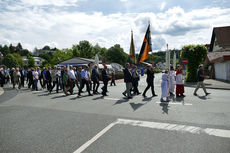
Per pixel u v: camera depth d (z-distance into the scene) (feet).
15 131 14.92
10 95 36.06
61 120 17.92
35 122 17.37
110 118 18.33
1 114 20.63
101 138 13.17
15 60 290.76
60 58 222.69
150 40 43.11
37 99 30.89
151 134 13.78
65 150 11.35
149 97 31.42
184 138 12.92
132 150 11.18
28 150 11.46
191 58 62.90
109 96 33.30
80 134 14.02
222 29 92.17
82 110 22.13
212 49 105.19
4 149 11.65
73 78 36.70
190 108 22.21
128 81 30.35
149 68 32.17
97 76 37.88
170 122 16.67
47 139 13.14
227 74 67.97
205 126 15.43
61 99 30.58
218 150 11.05
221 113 19.69
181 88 31.07
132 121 17.17
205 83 56.03
